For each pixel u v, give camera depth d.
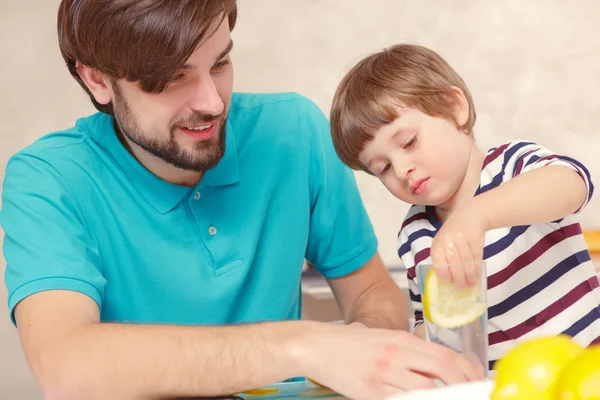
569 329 1.30
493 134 2.49
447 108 1.38
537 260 1.34
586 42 2.47
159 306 1.38
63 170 1.32
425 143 1.34
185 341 0.97
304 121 1.54
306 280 2.24
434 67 1.43
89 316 1.13
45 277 1.16
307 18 2.46
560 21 2.46
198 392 0.95
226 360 0.94
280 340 0.95
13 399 2.49
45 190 1.29
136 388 0.95
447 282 0.87
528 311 1.33
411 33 2.47
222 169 1.40
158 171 1.35
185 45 1.07
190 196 1.38
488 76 2.48
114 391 0.96
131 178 1.35
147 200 1.35
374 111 1.35
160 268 1.37
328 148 1.55
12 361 2.50
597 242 2.04
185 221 1.38
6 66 2.51
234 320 1.45
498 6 2.46
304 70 2.48
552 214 1.05
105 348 0.98
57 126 2.53
